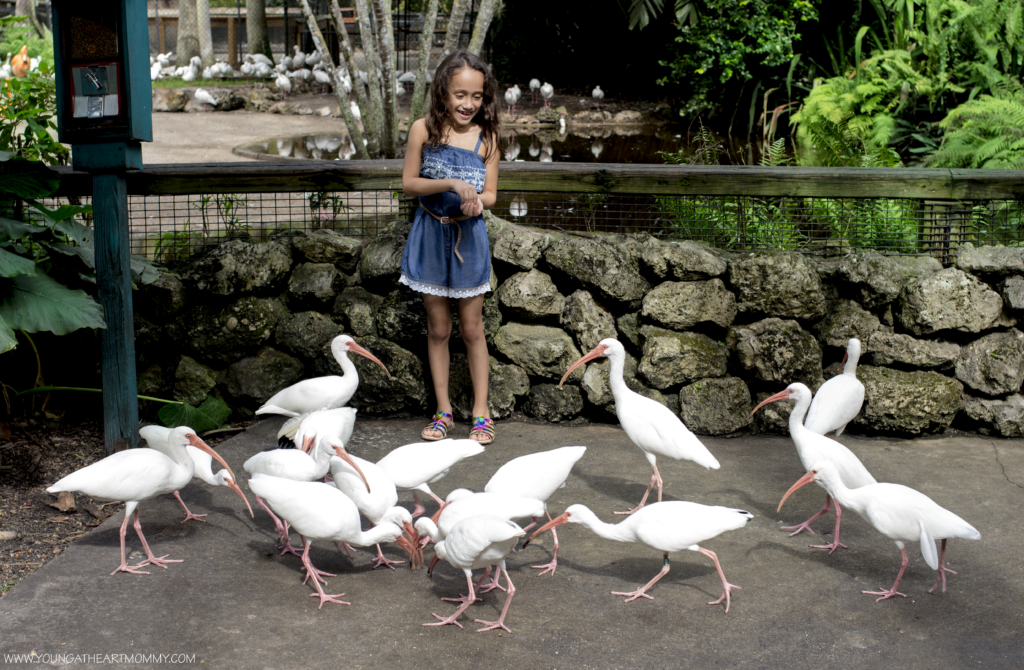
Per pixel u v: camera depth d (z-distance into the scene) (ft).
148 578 11.06
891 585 11.03
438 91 14.74
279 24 89.51
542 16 67.36
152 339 17.21
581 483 14.42
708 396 16.47
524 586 11.08
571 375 17.04
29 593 10.54
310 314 17.42
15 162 13.83
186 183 17.11
